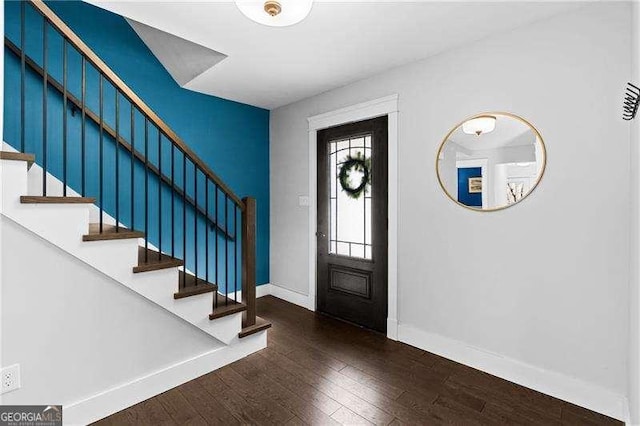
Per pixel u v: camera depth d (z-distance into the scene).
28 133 2.37
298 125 3.74
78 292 1.76
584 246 1.93
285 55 2.56
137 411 1.90
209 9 1.96
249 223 2.62
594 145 1.88
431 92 2.57
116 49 2.81
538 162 2.07
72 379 1.75
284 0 1.45
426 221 2.63
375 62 2.69
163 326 2.11
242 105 3.82
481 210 2.31
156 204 3.05
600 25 1.85
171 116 3.19
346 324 3.23
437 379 2.24
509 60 2.18
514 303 2.20
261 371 2.34
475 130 2.34
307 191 3.66
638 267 1.48
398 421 1.82
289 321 3.30
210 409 1.92
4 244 1.53
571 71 1.95
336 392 2.09
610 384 1.86
